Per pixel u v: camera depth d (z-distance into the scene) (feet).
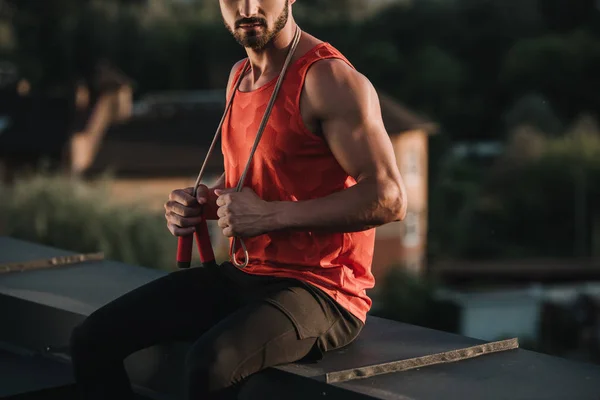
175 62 265.75
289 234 10.75
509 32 284.00
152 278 14.89
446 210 197.16
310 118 10.25
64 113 151.43
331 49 10.48
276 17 10.47
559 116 276.41
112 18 266.36
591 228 184.96
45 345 13.34
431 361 10.48
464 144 262.47
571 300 120.06
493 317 114.83
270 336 9.86
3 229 66.23
